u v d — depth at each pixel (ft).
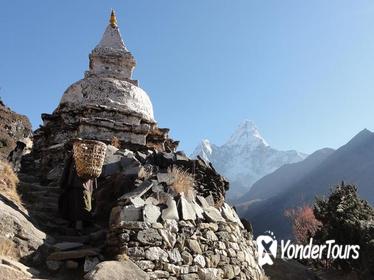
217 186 34.91
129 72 54.24
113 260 22.85
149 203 26.45
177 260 25.41
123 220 24.89
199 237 27.50
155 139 49.08
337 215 50.11
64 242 25.89
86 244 26.27
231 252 29.60
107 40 55.72
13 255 22.93
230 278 28.63
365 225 47.03
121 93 48.01
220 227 29.73
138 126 45.93
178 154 34.99
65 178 30.22
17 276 20.26
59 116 48.06
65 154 41.42
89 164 29.25
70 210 29.35
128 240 24.14
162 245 25.05
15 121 112.06
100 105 46.09
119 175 30.63
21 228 24.30
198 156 35.76
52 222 29.17
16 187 32.17
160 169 33.04
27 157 49.08
